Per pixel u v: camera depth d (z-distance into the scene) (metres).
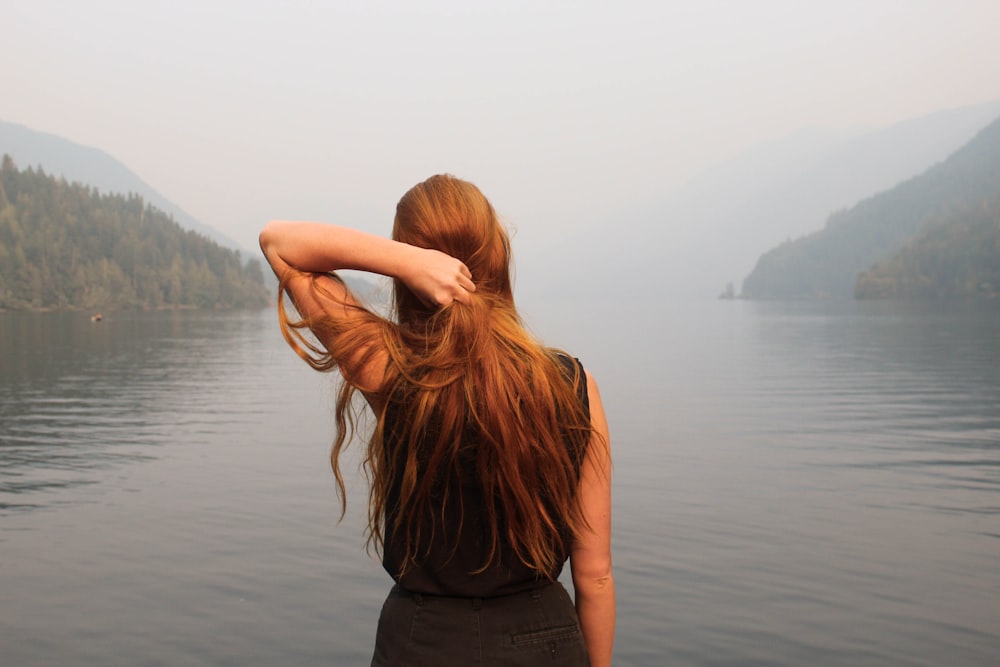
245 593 5.99
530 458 1.36
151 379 25.33
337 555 6.84
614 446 12.39
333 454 1.50
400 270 1.41
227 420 15.59
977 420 15.30
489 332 1.38
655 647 5.09
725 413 16.48
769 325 71.00
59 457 11.52
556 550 1.44
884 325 65.88
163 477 10.02
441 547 1.42
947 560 6.68
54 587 6.10
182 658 4.97
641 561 6.68
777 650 5.04
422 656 1.42
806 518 7.99
